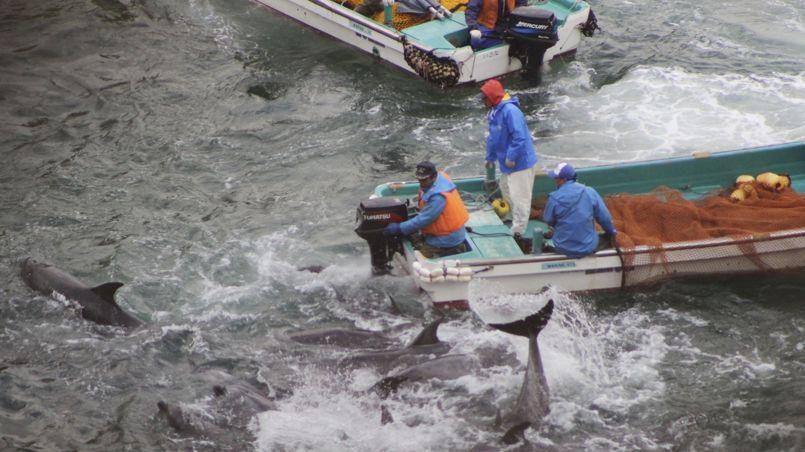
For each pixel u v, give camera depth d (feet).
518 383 125.39
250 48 232.94
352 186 178.81
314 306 144.25
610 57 225.76
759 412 122.52
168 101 209.97
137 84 216.74
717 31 236.02
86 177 181.47
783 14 243.40
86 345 135.44
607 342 135.23
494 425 118.93
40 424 121.80
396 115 203.72
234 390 124.06
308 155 189.67
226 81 217.77
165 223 167.32
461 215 144.15
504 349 131.34
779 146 167.12
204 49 232.73
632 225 150.00
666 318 139.95
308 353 131.64
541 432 118.32
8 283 148.15
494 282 139.95
